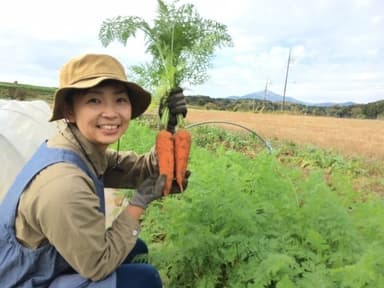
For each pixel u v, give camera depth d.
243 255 0.85
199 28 0.99
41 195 0.65
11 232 0.69
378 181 2.46
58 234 0.64
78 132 0.75
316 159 4.01
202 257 0.88
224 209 0.95
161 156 0.85
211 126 6.81
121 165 0.97
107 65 0.72
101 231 0.68
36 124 1.83
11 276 0.71
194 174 1.22
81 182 0.67
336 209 0.93
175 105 0.91
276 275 0.79
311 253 0.87
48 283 0.73
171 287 0.98
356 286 0.72
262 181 1.20
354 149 5.21
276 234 0.93
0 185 1.39
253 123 10.21
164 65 0.95
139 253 0.97
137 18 0.98
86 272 0.68
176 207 1.04
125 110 0.75
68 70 0.73
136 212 0.77
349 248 0.88
